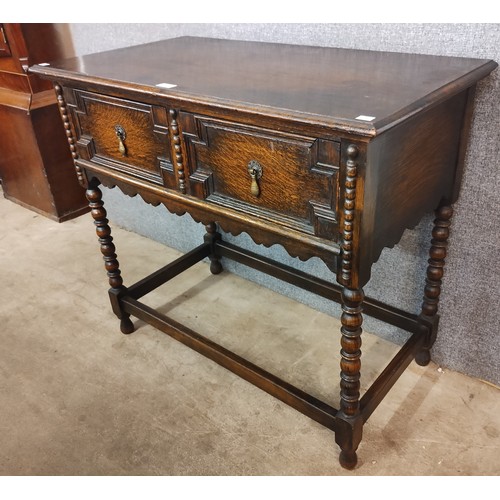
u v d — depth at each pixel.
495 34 1.02
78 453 1.21
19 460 1.20
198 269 1.88
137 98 1.06
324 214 0.88
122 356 1.49
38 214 2.36
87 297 1.75
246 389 1.36
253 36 1.40
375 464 1.14
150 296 1.73
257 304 1.67
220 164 1.01
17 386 1.40
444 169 1.07
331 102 0.84
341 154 0.81
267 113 0.83
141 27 1.65
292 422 1.25
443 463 1.13
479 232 1.18
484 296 1.24
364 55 1.16
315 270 1.57
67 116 1.28
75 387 1.39
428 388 1.32
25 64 1.95
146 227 2.08
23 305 1.73
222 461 1.17
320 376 1.37
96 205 1.40
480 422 1.22
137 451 1.20
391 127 0.75
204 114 0.96
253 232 1.03
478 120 1.08
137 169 1.20
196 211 1.13
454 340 1.34
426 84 0.91
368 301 1.40
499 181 1.10
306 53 1.22
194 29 1.53
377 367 1.39
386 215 0.91
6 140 2.23
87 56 1.35
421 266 1.31
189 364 1.45
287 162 0.89
